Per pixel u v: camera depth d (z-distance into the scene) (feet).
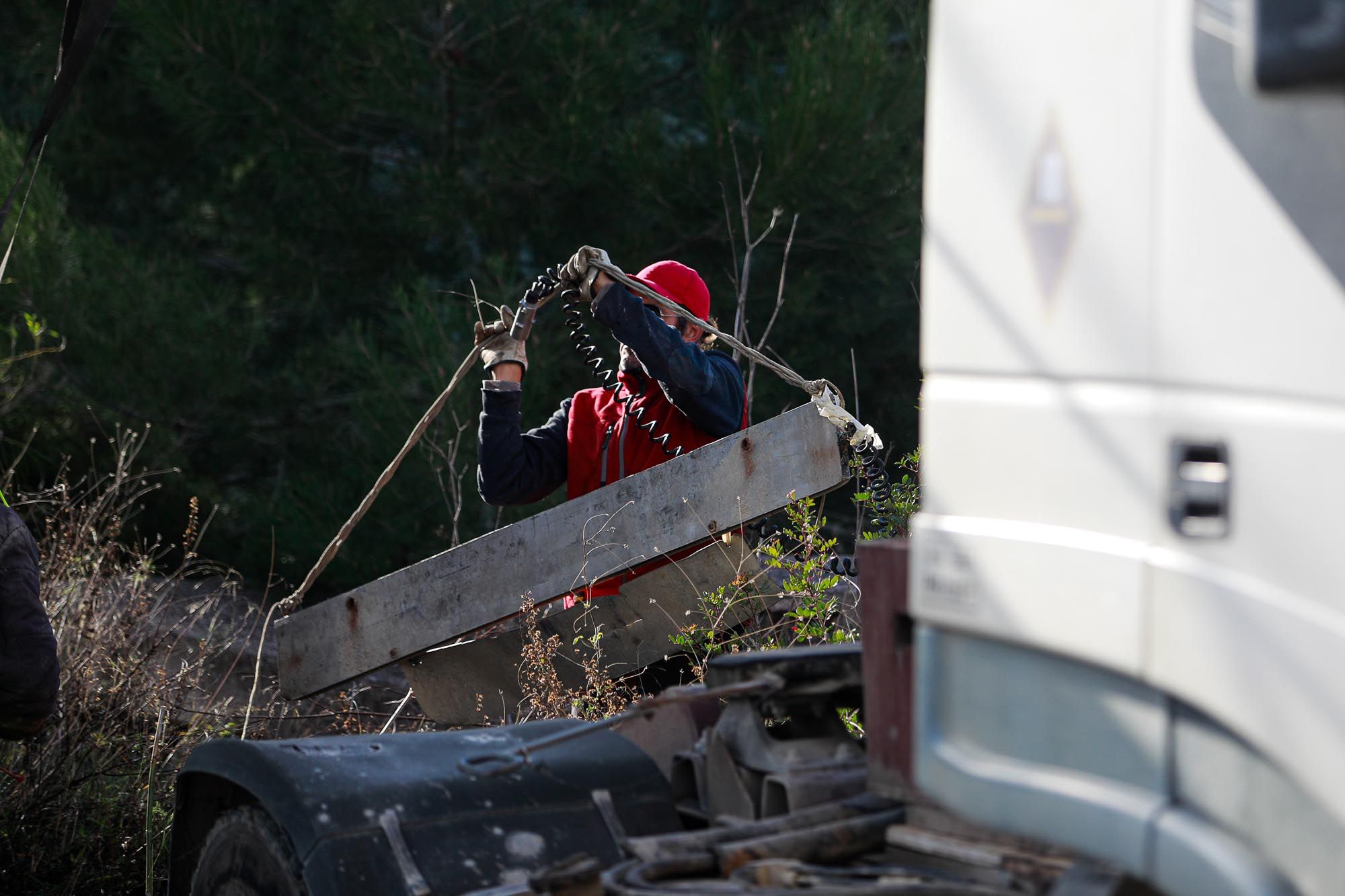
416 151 109.60
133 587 54.08
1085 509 17.63
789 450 40.70
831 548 42.70
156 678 51.24
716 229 97.04
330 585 93.45
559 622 44.83
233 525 98.32
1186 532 16.51
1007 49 19.07
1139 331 17.13
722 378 45.62
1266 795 15.88
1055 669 18.02
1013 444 18.58
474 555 44.24
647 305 46.73
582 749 26.63
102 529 64.54
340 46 99.91
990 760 18.75
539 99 98.78
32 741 46.19
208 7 96.43
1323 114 15.72
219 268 116.47
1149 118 17.22
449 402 89.35
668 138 100.42
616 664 44.29
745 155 95.66
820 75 92.22
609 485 42.60
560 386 94.58
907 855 21.17
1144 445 16.98
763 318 98.32
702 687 27.53
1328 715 15.12
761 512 40.73
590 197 101.86
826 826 21.66
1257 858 15.83
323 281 106.63
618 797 25.55
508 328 47.50
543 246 102.22
